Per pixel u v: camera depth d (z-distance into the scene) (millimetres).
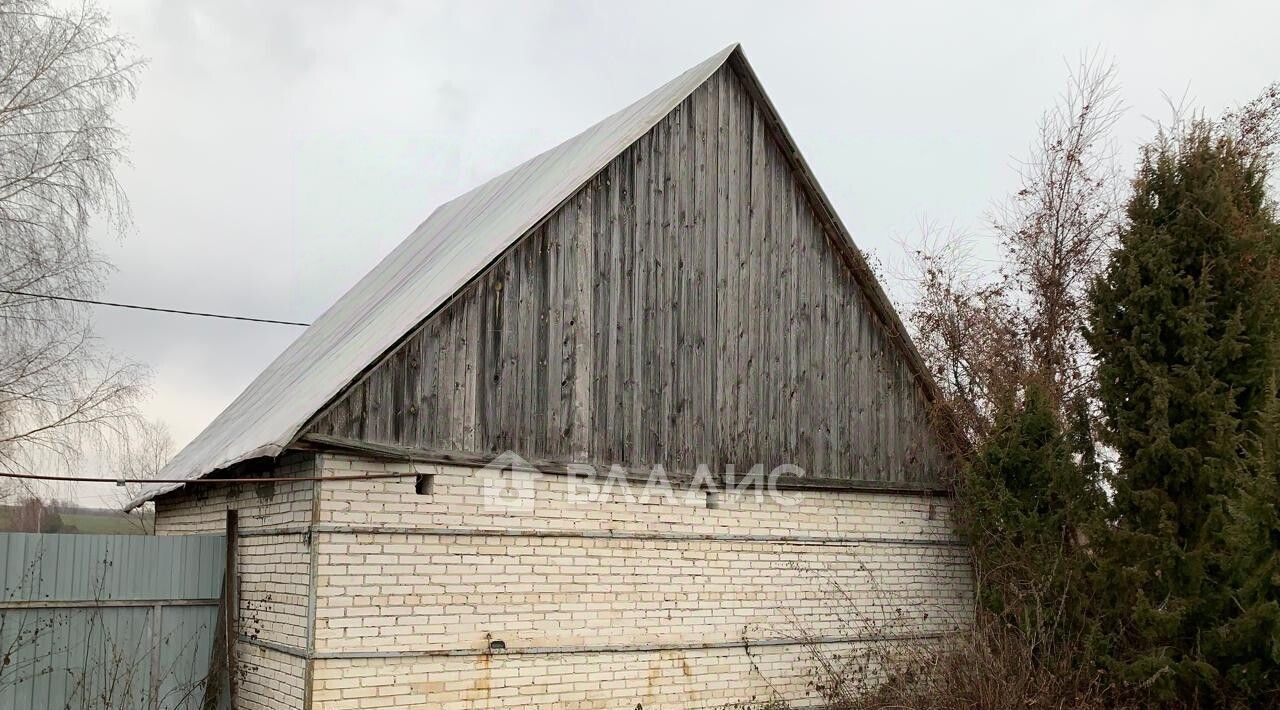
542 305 12242
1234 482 12422
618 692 12234
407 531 10992
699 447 13336
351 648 10516
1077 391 18047
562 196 12344
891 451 15359
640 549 12672
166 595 12000
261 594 11633
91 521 35562
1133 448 13484
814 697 13867
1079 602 13344
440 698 10945
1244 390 12969
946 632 14664
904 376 15711
